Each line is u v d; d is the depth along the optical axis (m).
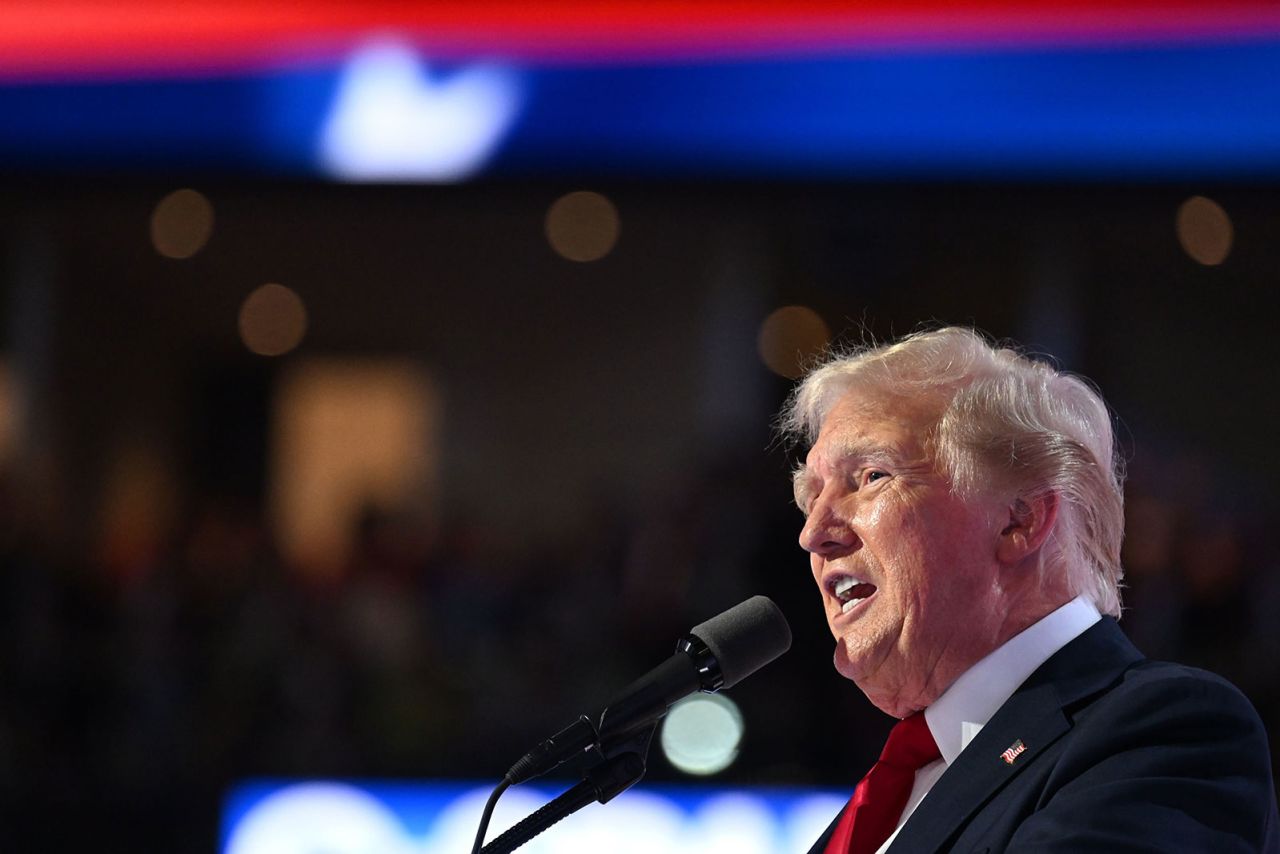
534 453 19.67
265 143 11.09
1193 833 2.90
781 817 9.58
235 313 21.48
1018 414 3.65
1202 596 12.23
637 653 12.16
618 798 9.65
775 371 17.59
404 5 10.81
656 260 19.12
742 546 12.05
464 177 11.09
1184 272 16.73
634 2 10.67
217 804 11.86
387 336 20.77
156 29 10.97
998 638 3.58
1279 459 16.75
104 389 22.25
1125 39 10.26
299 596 13.19
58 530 16.09
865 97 10.59
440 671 12.60
